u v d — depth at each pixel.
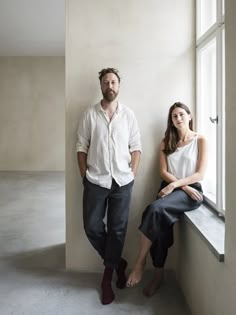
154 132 2.41
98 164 2.12
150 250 2.12
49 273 2.40
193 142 2.14
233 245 1.27
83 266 2.46
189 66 2.38
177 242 2.34
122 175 2.13
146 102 2.39
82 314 1.86
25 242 3.06
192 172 2.11
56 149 7.94
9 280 2.28
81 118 2.27
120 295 2.08
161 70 2.38
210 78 2.30
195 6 2.35
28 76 7.81
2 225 3.61
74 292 2.12
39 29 5.74
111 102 2.15
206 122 2.33
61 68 7.82
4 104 7.84
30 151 7.92
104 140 2.11
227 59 1.33
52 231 3.39
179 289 2.17
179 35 2.36
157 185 2.44
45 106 7.86
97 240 2.19
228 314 1.32
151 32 2.36
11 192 5.46
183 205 2.00
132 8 2.35
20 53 7.56
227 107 1.33
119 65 2.37
